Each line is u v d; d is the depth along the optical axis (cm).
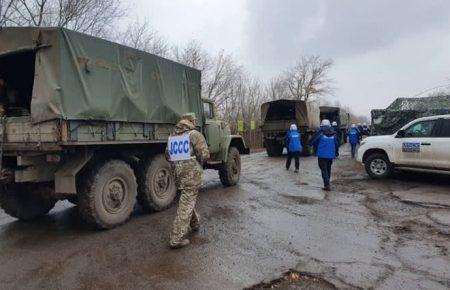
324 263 457
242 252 496
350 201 814
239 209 739
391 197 853
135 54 673
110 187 614
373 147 1116
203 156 529
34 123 550
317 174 1266
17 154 572
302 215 690
